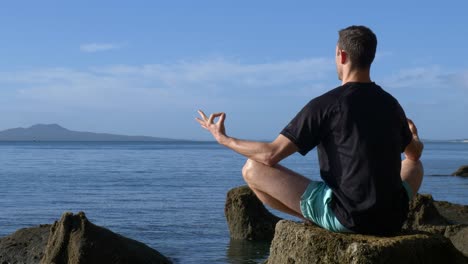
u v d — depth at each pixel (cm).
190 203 2677
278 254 595
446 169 5953
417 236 556
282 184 558
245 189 1627
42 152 11344
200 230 1819
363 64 544
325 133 536
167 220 2077
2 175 4581
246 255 1403
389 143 530
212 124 572
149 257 1116
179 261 1348
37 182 3906
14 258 1159
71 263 1041
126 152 12000
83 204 2631
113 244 1066
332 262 537
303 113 538
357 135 523
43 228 1227
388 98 547
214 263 1324
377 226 537
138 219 2111
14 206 2547
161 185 3731
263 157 544
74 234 1056
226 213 1644
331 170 540
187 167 6200
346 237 541
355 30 544
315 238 550
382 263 517
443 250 567
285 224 596
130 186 3641
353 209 528
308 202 551
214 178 4428
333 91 541
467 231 1032
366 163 522
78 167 5944
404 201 550
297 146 538
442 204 1630
